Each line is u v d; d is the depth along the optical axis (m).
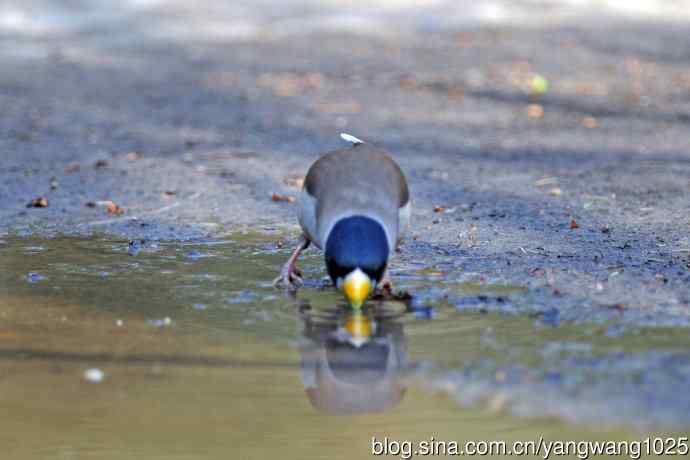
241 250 12.74
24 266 11.98
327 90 26.42
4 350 9.15
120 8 38.72
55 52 31.77
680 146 19.45
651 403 7.50
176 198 15.59
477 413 7.61
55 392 8.25
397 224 10.02
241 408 7.94
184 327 9.72
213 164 18.02
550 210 14.46
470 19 38.41
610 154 18.75
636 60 30.67
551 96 25.55
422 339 9.13
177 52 32.12
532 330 9.25
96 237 13.42
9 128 21.36
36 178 16.86
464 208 14.70
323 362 8.73
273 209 14.95
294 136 20.83
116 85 26.91
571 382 7.94
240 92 26.11
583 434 7.21
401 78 28.05
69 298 10.70
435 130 21.50
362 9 39.97
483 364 8.42
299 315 10.05
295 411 7.87
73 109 23.67
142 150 19.31
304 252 12.66
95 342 9.34
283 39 34.59
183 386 8.31
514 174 17.02
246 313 10.16
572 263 11.66
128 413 7.86
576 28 36.28
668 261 11.66
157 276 11.54
